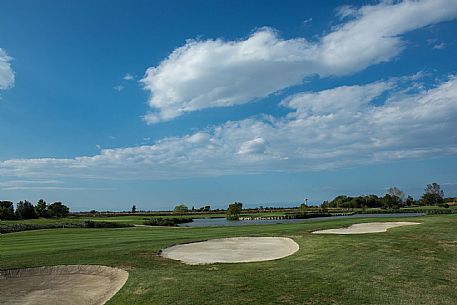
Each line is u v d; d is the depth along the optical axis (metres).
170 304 12.70
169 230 40.78
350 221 44.41
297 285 14.57
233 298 13.07
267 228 38.69
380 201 128.88
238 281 15.20
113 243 26.66
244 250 24.05
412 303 12.44
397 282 14.89
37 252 22.81
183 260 20.39
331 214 95.56
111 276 17.58
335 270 16.94
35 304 14.75
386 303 12.45
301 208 122.56
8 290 16.39
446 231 28.45
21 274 18.14
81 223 51.53
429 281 15.04
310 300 12.80
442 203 128.12
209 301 12.82
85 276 18.02
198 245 26.22
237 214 88.50
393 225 37.81
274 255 22.17
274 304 12.44
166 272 16.92
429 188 131.38
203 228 42.84
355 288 14.11
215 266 18.27
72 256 20.98
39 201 84.94
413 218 45.19
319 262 18.73
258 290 13.95
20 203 80.75
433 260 18.88
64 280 17.58
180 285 14.70
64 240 30.08
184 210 134.00
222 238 29.08
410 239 24.98
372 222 41.53
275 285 14.59
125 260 19.81
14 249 24.69
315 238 26.31
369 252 20.86
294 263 18.67
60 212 86.81
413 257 19.56
